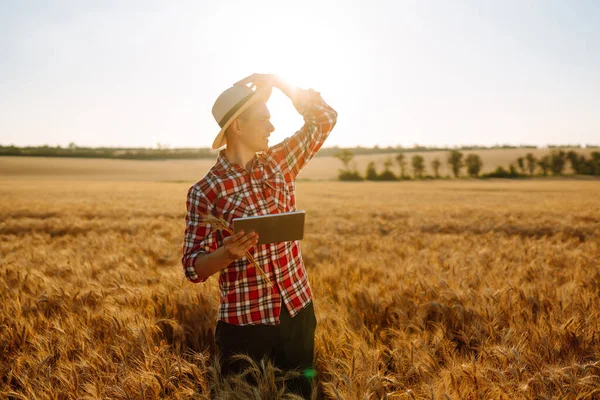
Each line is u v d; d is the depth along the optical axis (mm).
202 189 2158
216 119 2225
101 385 2416
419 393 2307
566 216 16844
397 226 13219
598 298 3713
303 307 2320
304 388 2381
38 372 2545
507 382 2225
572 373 2359
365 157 138375
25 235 10734
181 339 3158
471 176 102062
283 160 2424
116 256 6086
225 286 2230
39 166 97500
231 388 2309
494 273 4781
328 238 9336
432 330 3283
